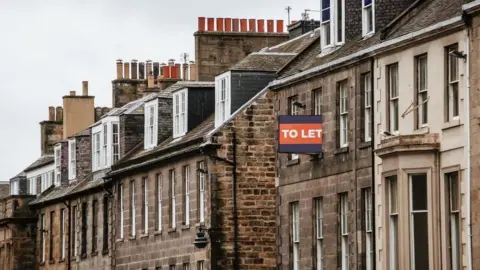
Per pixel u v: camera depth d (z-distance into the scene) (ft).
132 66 305.32
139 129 264.72
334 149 196.54
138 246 248.11
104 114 297.33
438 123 173.58
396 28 187.32
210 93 239.71
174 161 234.17
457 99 171.42
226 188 217.77
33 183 328.90
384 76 184.85
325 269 198.29
